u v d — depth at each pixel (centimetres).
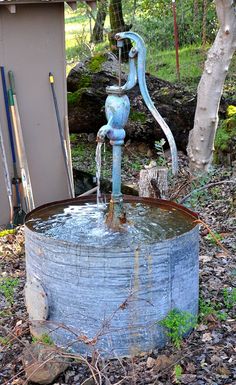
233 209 531
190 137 619
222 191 570
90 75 774
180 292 323
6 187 570
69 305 316
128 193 616
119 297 306
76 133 827
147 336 317
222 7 552
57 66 577
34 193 592
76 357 293
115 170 340
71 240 329
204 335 333
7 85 560
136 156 743
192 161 619
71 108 775
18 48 557
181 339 326
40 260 319
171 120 730
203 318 350
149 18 1345
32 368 299
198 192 514
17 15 549
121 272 302
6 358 331
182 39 1272
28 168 581
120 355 316
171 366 304
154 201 396
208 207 546
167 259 308
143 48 319
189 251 323
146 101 329
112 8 1250
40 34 563
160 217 368
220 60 573
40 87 574
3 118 565
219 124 728
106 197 403
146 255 302
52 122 587
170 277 313
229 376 296
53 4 561
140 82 324
